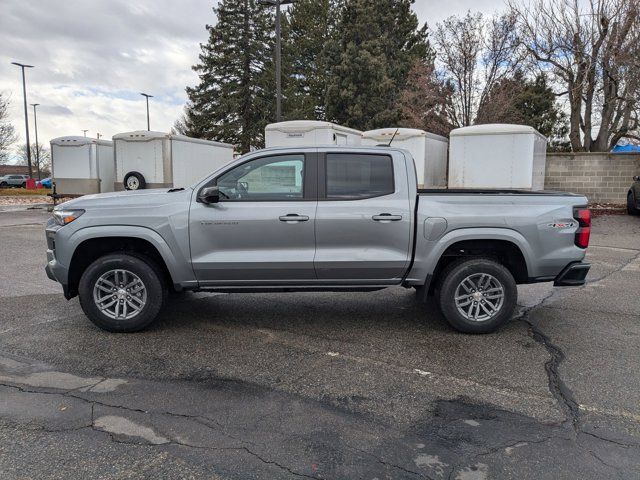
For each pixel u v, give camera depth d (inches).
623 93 739.4
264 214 197.9
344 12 1360.7
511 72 841.5
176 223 197.8
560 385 157.9
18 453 120.3
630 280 305.4
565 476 112.0
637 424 134.5
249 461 117.5
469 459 118.6
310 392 153.4
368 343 195.9
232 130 1418.6
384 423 135.2
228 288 205.6
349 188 201.5
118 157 629.0
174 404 145.3
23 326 213.9
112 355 182.1
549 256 202.1
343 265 199.6
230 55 1423.5
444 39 867.4
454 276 202.1
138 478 111.2
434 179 569.6
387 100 1307.8
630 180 683.4
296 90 1540.4
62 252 199.2
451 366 173.2
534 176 519.2
